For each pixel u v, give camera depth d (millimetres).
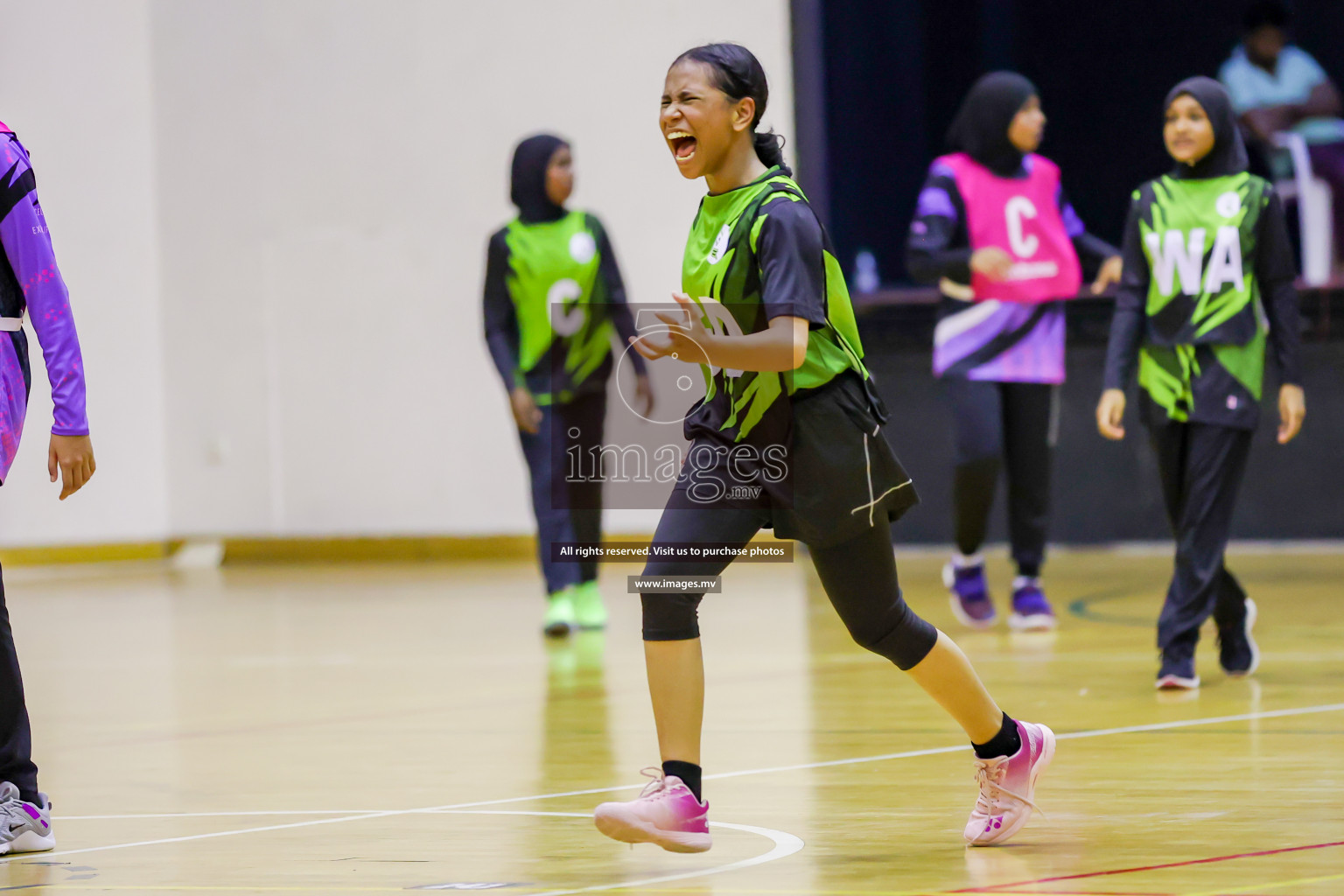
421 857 8586
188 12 32594
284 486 32438
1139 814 9055
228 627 22062
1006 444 18781
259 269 32344
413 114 31219
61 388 8789
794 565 28156
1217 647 15438
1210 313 13570
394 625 21562
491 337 19625
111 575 31297
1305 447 26375
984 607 18844
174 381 33156
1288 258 13711
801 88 28766
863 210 28734
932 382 27719
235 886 7988
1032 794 8484
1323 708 12531
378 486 31797
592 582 20297
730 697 14227
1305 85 26844
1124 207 27734
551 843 8867
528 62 30422
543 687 15414
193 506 33125
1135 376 26969
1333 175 26578
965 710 8336
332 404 32031
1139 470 27078
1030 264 18578
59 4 32375
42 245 8750
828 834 8859
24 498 32125
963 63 28188
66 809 10336
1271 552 26109
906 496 8125
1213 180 13844
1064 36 27734
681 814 7805
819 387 7910
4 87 32000
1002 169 18781
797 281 7648
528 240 19609
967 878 7680
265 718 14203
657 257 29797
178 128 32812
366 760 11875
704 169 8047
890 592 8141
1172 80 27344
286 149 32062
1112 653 16172
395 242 31438
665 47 29609
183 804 10406
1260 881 7418
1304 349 26172
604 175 30031
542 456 19719
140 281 33031
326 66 31688
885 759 11094
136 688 16500
